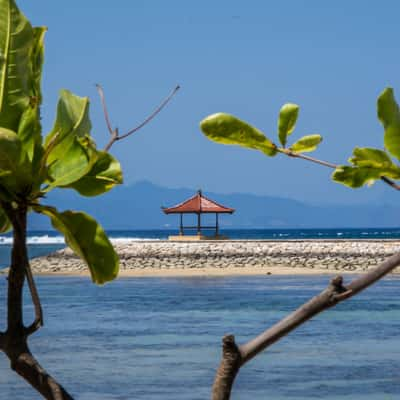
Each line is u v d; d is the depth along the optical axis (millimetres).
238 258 136375
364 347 49219
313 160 6137
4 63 7117
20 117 7172
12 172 6922
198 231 152250
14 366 6969
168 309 75500
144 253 138500
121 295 91875
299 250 136125
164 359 45062
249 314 70188
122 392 35844
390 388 36500
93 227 7414
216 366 42500
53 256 140125
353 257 133125
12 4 7152
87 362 44281
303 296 86938
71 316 70062
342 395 35000
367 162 5926
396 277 117562
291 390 36250
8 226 7840
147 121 6961
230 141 6195
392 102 5844
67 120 7359
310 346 49875
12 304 7090
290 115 6246
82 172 7242
